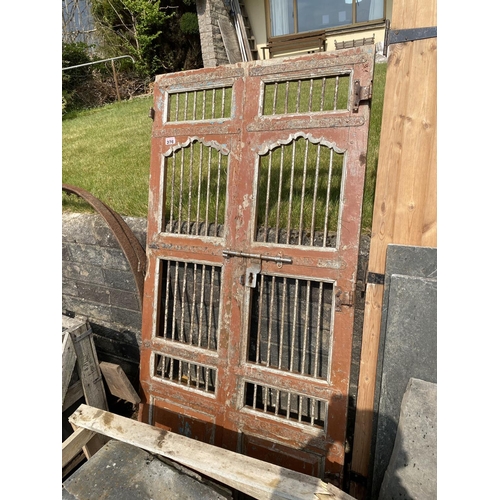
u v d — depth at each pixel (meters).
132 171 3.38
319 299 1.81
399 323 1.64
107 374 2.36
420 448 1.52
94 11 9.11
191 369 2.37
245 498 2.00
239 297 1.94
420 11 1.55
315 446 1.81
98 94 8.39
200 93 3.57
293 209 2.19
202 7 6.93
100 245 2.52
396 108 1.62
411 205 1.63
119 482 1.65
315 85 4.23
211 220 2.33
